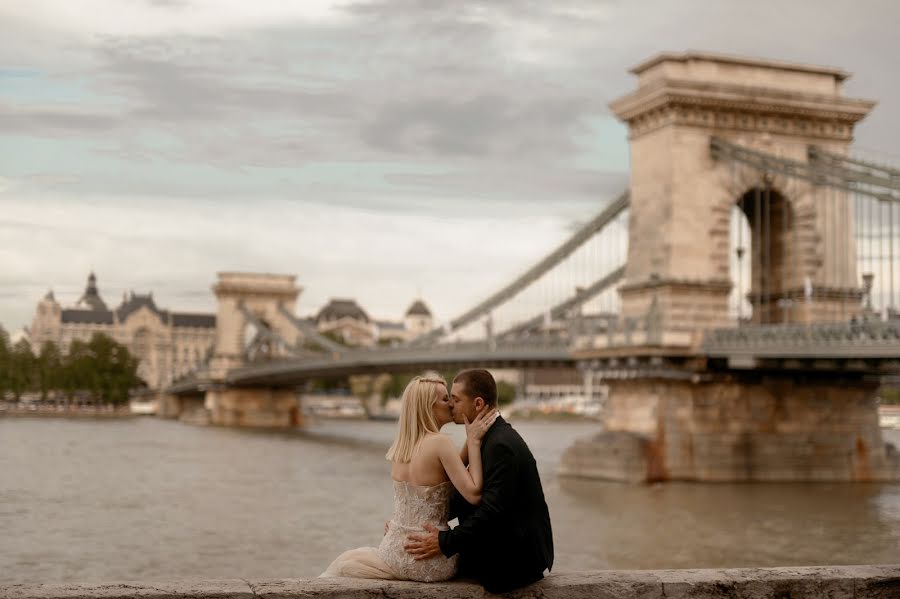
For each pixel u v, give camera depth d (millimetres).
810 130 73250
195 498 60062
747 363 64938
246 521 50688
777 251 74250
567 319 89000
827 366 62781
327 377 167750
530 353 89500
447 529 12227
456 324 108500
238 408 196000
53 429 143500
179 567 38656
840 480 70875
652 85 71000
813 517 52875
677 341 68188
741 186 71688
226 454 100250
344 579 11656
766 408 70625
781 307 73500
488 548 11953
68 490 62906
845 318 72750
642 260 72312
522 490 12102
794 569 12805
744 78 72188
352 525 49875
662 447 69125
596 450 70375
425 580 12055
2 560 39375
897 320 56438
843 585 12586
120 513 52812
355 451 108812
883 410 107125
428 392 12586
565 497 60438
